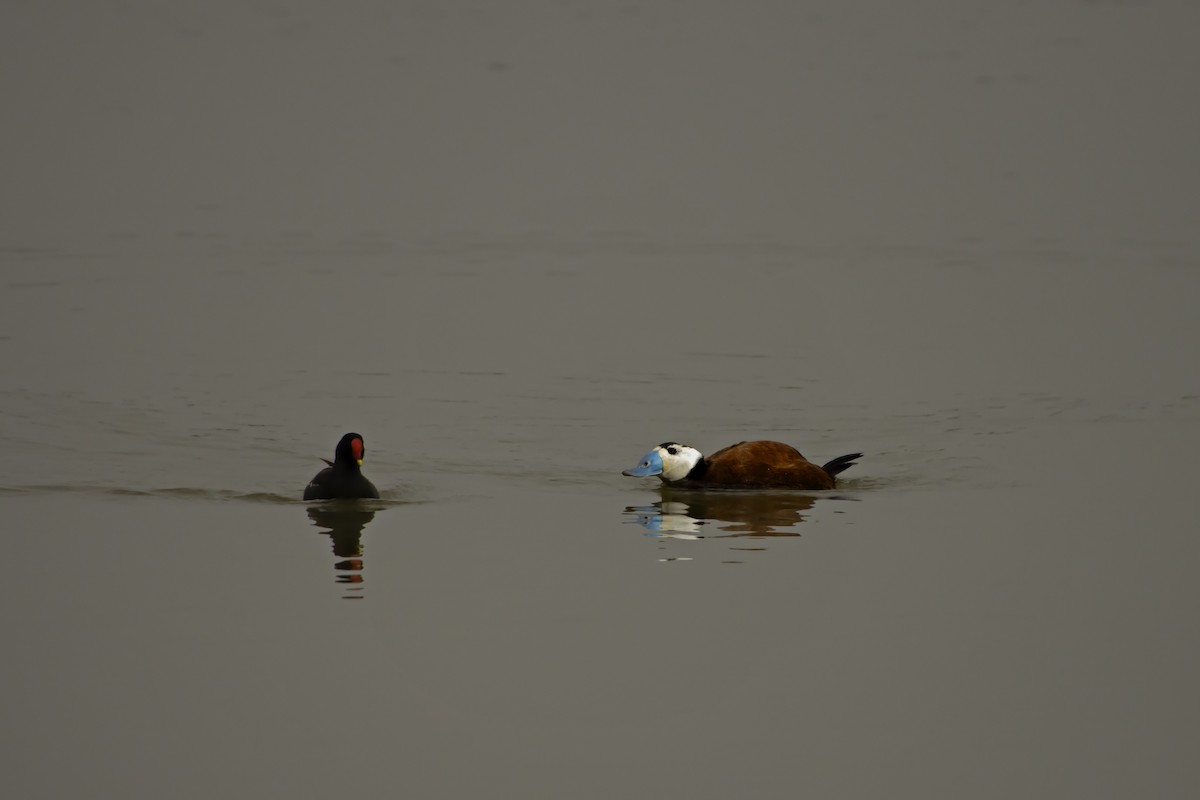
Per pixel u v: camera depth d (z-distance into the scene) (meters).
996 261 33.03
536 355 24.75
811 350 24.94
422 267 33.50
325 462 17.16
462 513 15.61
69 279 31.12
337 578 13.41
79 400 20.97
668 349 25.14
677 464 16.61
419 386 22.38
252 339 25.72
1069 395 21.47
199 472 17.33
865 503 16.06
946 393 21.78
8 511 15.48
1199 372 22.78
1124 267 31.83
